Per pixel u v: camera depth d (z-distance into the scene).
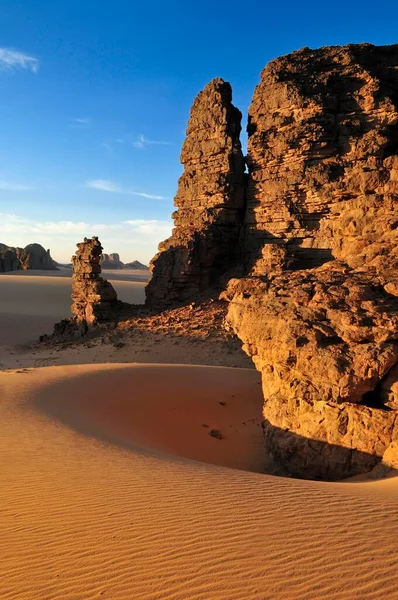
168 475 10.21
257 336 15.48
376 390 12.85
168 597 5.04
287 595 4.97
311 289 15.22
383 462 11.59
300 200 41.94
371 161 37.66
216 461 16.11
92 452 12.54
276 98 43.19
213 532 6.67
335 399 12.77
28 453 12.18
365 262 18.19
